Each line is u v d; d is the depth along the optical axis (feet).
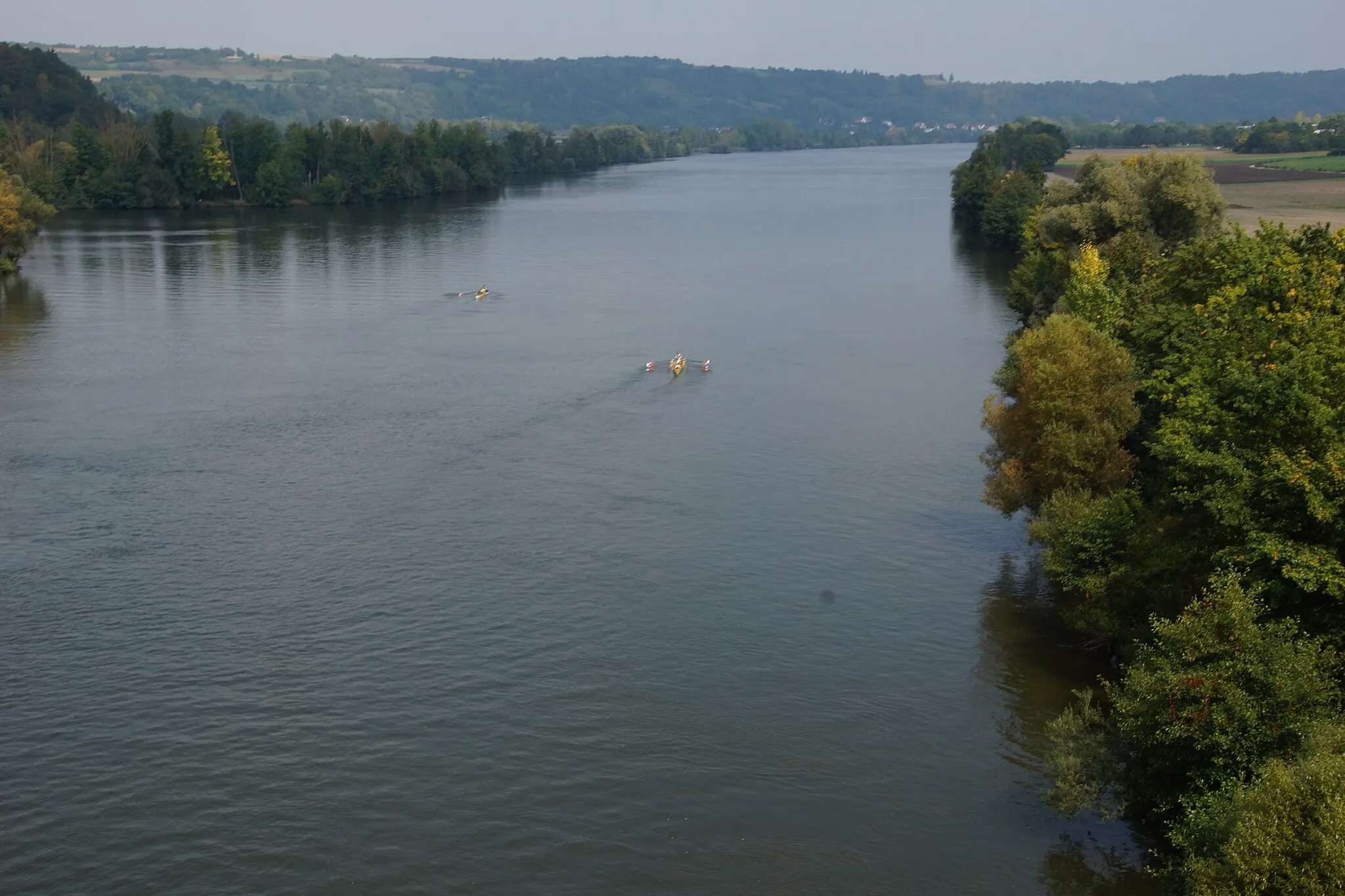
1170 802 129.18
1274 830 100.94
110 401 299.99
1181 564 158.10
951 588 199.31
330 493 238.07
